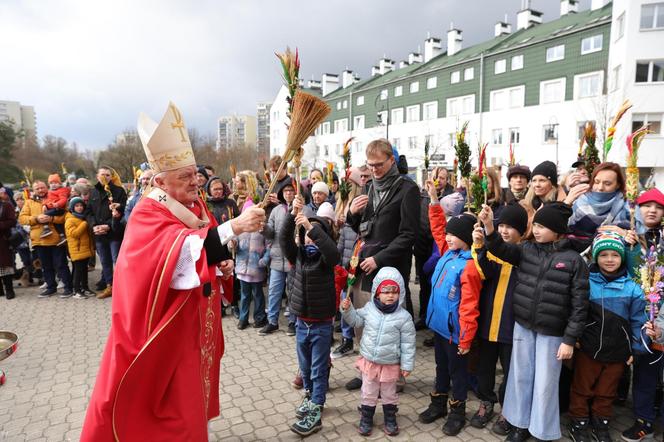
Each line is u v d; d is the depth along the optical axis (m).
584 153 4.17
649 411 3.15
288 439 3.23
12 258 7.18
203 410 2.29
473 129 29.56
